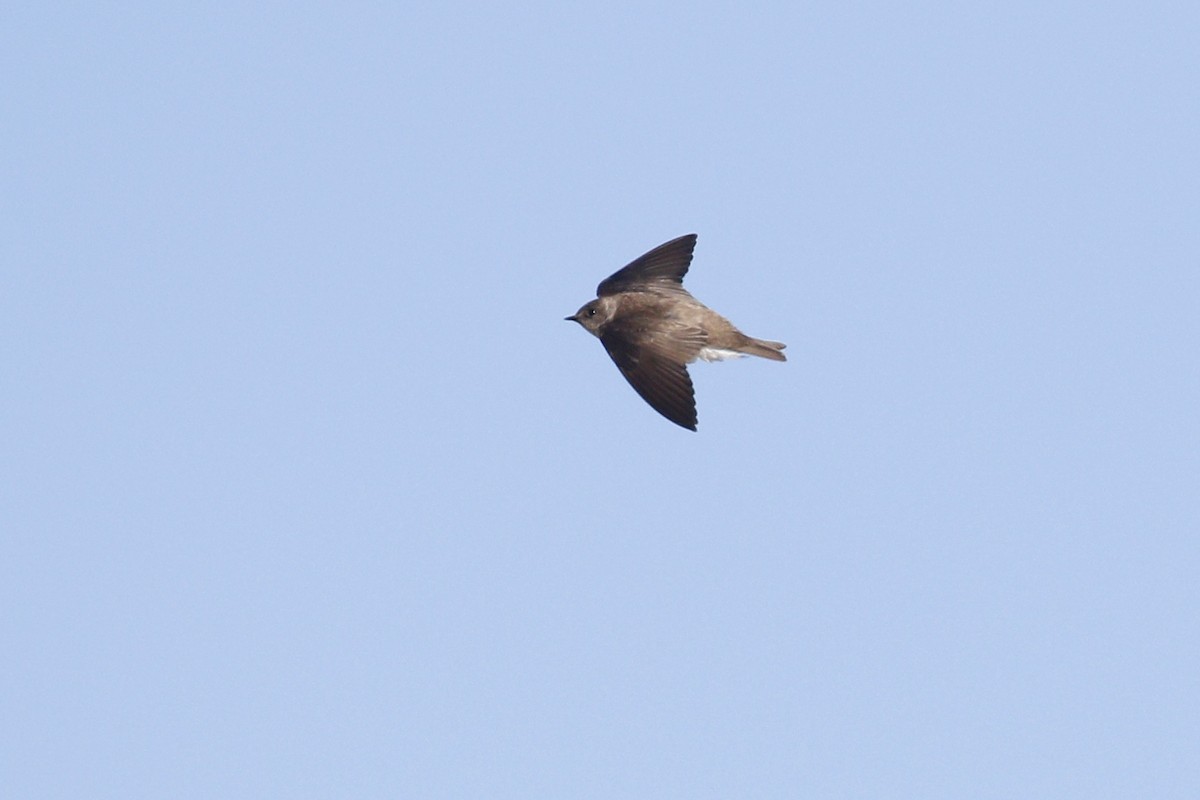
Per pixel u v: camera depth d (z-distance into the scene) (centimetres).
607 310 2019
